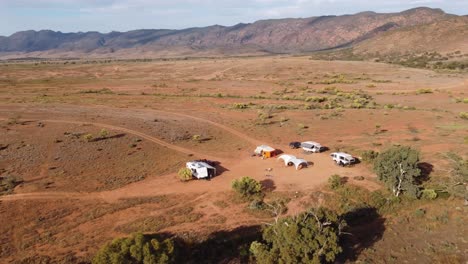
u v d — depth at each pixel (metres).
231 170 44.62
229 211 34.94
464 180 37.06
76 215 33.19
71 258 27.00
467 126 61.78
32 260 26.69
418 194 36.91
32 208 33.78
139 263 23.89
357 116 71.38
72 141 53.53
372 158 46.22
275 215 33.84
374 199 36.75
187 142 55.25
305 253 25.33
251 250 27.77
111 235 30.34
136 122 66.75
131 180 40.84
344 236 31.72
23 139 54.00
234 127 64.44
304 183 40.62
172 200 36.69
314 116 72.25
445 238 31.73
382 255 29.53
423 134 57.75
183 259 27.69
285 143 55.03
